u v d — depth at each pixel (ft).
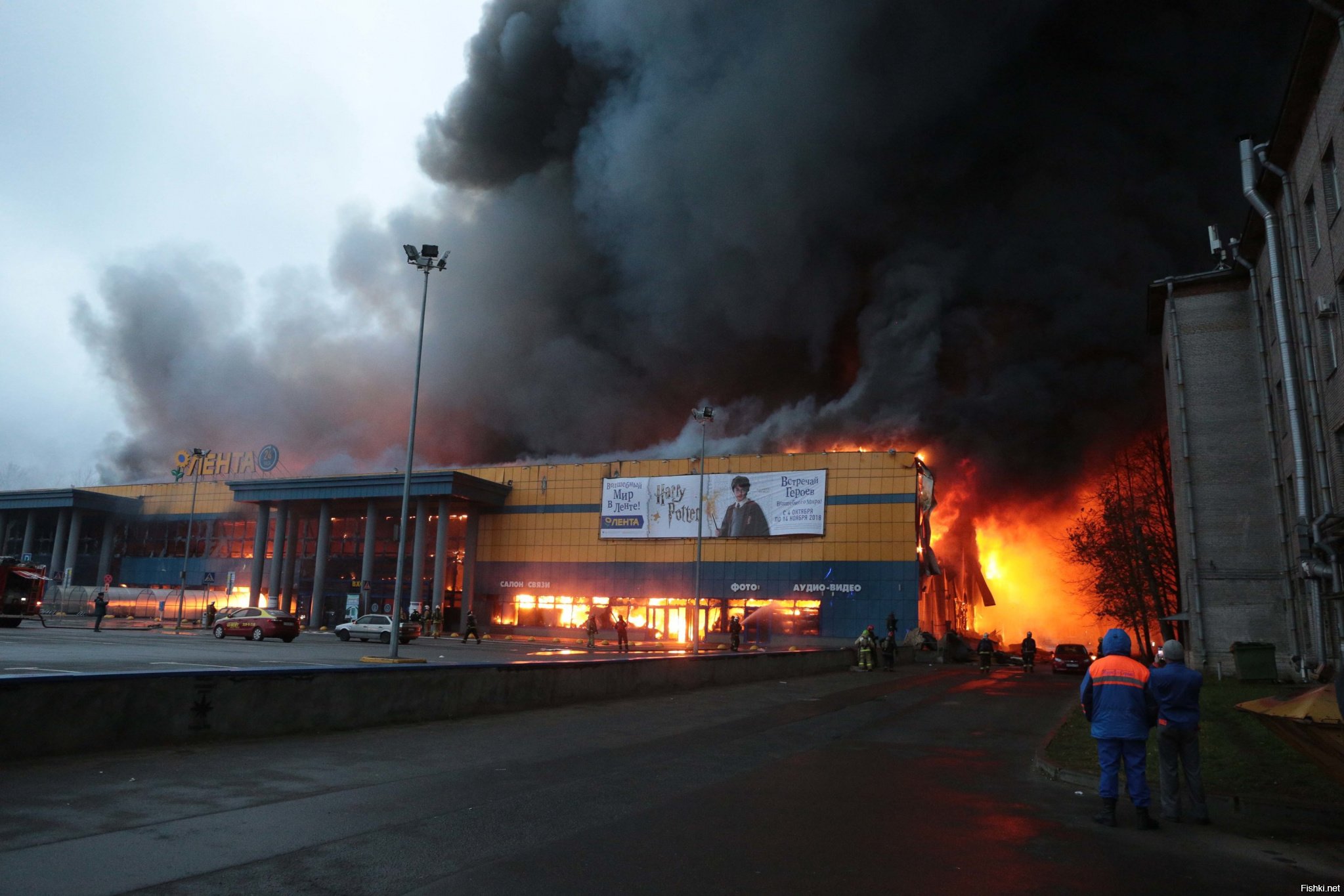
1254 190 77.05
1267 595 89.45
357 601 183.83
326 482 194.08
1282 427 84.94
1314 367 68.85
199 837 21.58
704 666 79.56
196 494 231.09
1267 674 77.05
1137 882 20.25
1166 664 27.76
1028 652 125.80
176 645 102.06
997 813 27.76
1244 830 25.93
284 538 201.57
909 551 166.20
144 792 26.18
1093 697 27.17
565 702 58.44
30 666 60.18
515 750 38.45
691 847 22.25
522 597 193.77
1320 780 30.76
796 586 172.86
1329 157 63.87
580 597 189.16
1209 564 92.43
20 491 229.25
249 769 30.86
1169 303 99.76
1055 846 23.48
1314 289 68.28
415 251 88.79
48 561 247.50
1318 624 70.90
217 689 36.22
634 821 25.11
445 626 195.72
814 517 172.86
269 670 38.47
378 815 24.82
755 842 22.90
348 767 32.32
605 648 154.10
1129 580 147.33
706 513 181.88
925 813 27.30
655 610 182.50
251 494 202.08
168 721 34.24
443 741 40.19
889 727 52.70
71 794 25.49
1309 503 70.03
